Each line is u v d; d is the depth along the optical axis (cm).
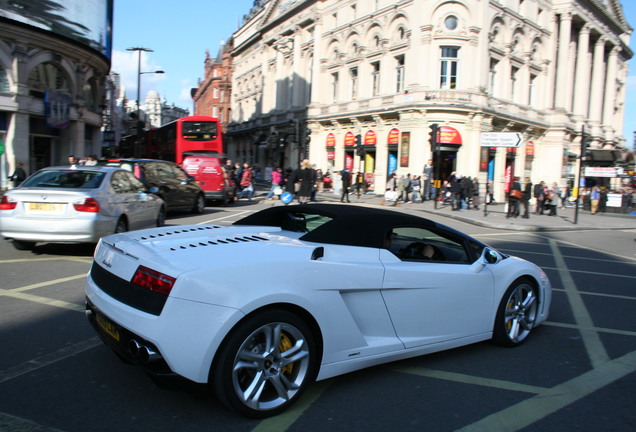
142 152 3350
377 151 3409
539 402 338
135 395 321
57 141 2605
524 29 3450
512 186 2094
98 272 340
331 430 288
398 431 291
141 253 308
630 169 3175
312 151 4144
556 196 2481
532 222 1922
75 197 739
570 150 4097
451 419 308
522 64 3494
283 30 4750
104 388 330
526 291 468
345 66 3784
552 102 3862
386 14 3309
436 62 3030
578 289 738
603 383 376
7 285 600
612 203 2822
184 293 271
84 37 2564
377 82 3516
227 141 6931
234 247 322
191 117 2372
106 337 310
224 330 273
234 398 281
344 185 2438
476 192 2494
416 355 373
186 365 270
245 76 6278
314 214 408
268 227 432
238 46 6462
